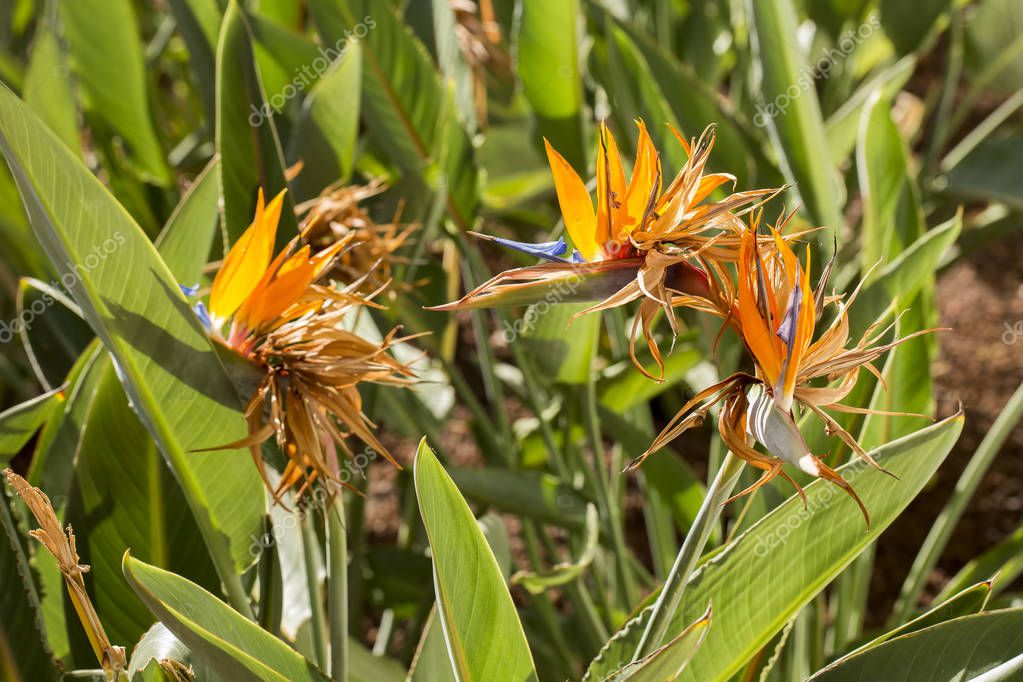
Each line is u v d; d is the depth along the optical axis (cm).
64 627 224
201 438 204
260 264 194
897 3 361
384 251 236
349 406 196
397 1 361
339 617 206
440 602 193
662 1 402
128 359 199
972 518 404
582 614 275
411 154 284
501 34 388
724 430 187
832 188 254
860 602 282
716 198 258
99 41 297
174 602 193
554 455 287
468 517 194
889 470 201
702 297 188
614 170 188
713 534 278
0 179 301
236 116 220
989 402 450
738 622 206
